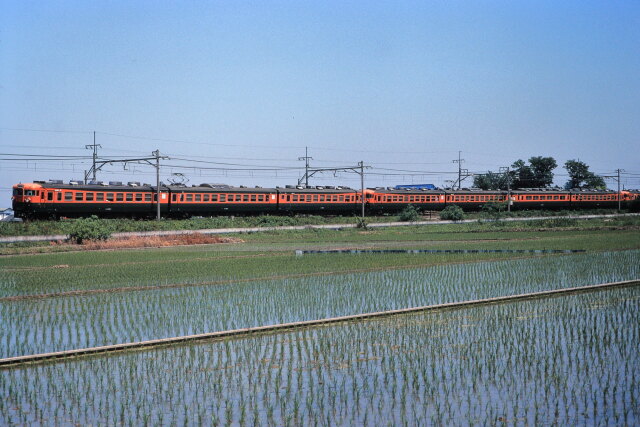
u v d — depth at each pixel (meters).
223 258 65.94
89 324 33.53
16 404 21.19
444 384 23.08
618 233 100.38
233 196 117.88
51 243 80.00
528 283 47.53
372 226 121.56
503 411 20.41
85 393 22.30
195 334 30.94
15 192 94.88
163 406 21.02
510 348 27.83
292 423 19.52
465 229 114.94
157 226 98.56
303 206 128.25
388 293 43.28
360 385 23.11
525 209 160.50
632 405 20.72
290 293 43.28
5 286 46.22
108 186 102.44
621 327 31.73
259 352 27.77
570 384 22.92
